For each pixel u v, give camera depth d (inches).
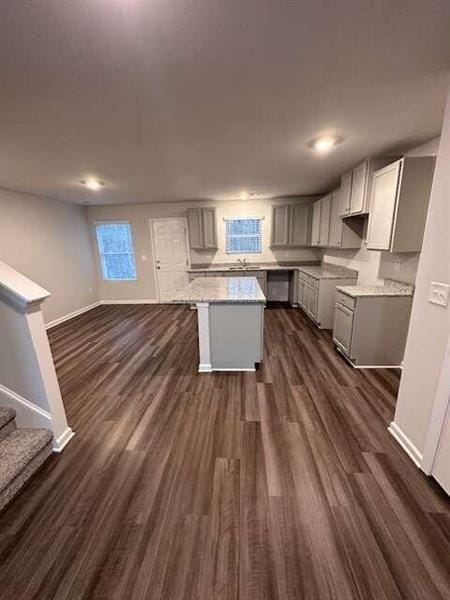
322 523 55.0
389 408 92.4
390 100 73.6
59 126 84.9
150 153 112.7
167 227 252.2
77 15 43.3
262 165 134.3
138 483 65.4
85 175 143.1
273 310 226.4
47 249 200.2
